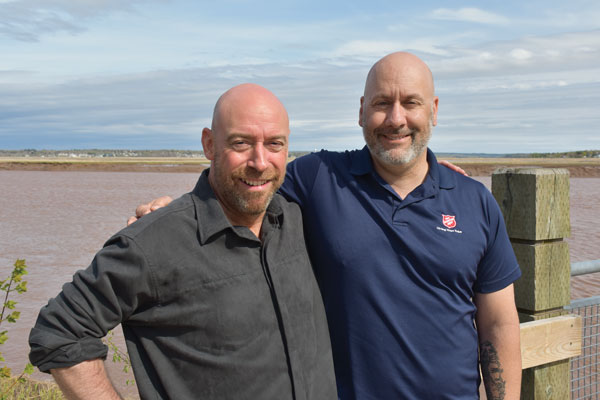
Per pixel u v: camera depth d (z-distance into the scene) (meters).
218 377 2.00
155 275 1.96
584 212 25.92
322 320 2.41
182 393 2.03
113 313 1.96
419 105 2.52
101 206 29.23
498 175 3.26
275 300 2.13
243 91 2.15
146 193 40.34
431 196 2.56
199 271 2.02
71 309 1.93
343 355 2.50
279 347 2.10
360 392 2.45
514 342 2.66
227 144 2.11
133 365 2.06
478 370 2.66
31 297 9.35
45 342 1.89
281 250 2.24
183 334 2.03
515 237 3.18
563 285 3.22
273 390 2.06
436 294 2.49
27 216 23.91
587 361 5.29
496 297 2.68
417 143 2.53
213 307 2.01
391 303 2.45
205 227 2.06
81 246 15.52
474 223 2.58
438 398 2.47
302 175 2.66
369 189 2.58
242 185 2.11
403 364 2.44
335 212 2.54
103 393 1.96
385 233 2.51
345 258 2.48
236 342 2.01
